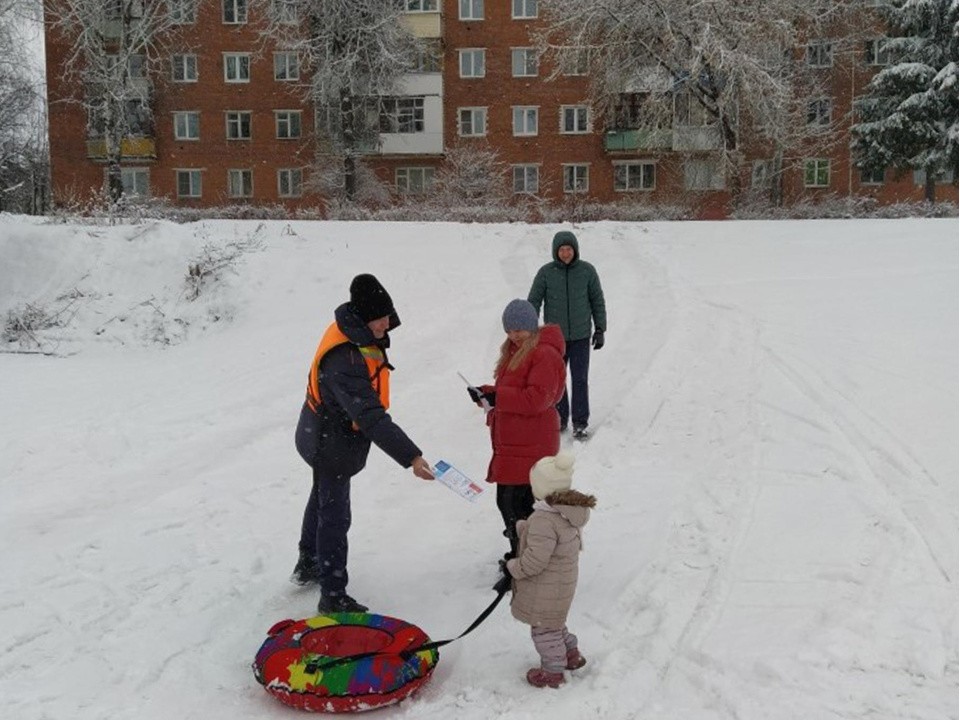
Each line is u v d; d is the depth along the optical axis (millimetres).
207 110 42531
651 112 28703
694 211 28922
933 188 36688
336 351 4898
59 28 40469
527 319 5359
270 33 35812
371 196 38969
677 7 26219
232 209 26938
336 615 4684
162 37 40594
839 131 39281
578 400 8266
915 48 35719
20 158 35344
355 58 34500
